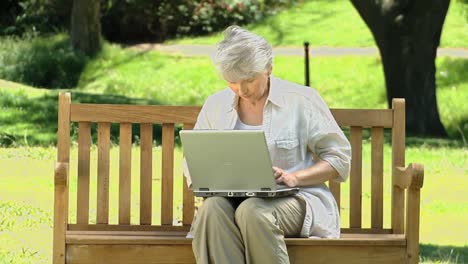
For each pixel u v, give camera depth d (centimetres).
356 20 2408
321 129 516
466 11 2322
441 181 1139
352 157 557
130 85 2111
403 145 552
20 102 1579
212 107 528
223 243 479
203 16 2511
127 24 2478
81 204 553
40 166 1169
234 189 491
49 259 732
